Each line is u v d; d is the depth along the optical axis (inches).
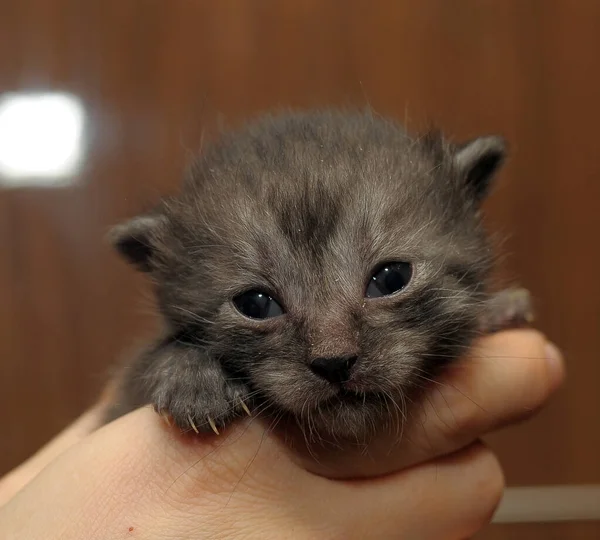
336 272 3.8
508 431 8.5
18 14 8.1
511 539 8.5
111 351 8.3
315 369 3.7
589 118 8.2
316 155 4.2
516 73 8.2
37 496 3.8
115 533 3.7
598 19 8.1
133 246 4.9
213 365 4.0
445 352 4.2
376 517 4.0
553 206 8.3
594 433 8.4
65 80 8.2
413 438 4.2
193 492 3.8
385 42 8.2
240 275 4.0
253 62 8.1
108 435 4.0
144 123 8.2
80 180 8.2
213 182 4.5
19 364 8.4
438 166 4.6
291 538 3.9
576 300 8.3
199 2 8.1
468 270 4.4
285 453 4.0
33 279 8.3
